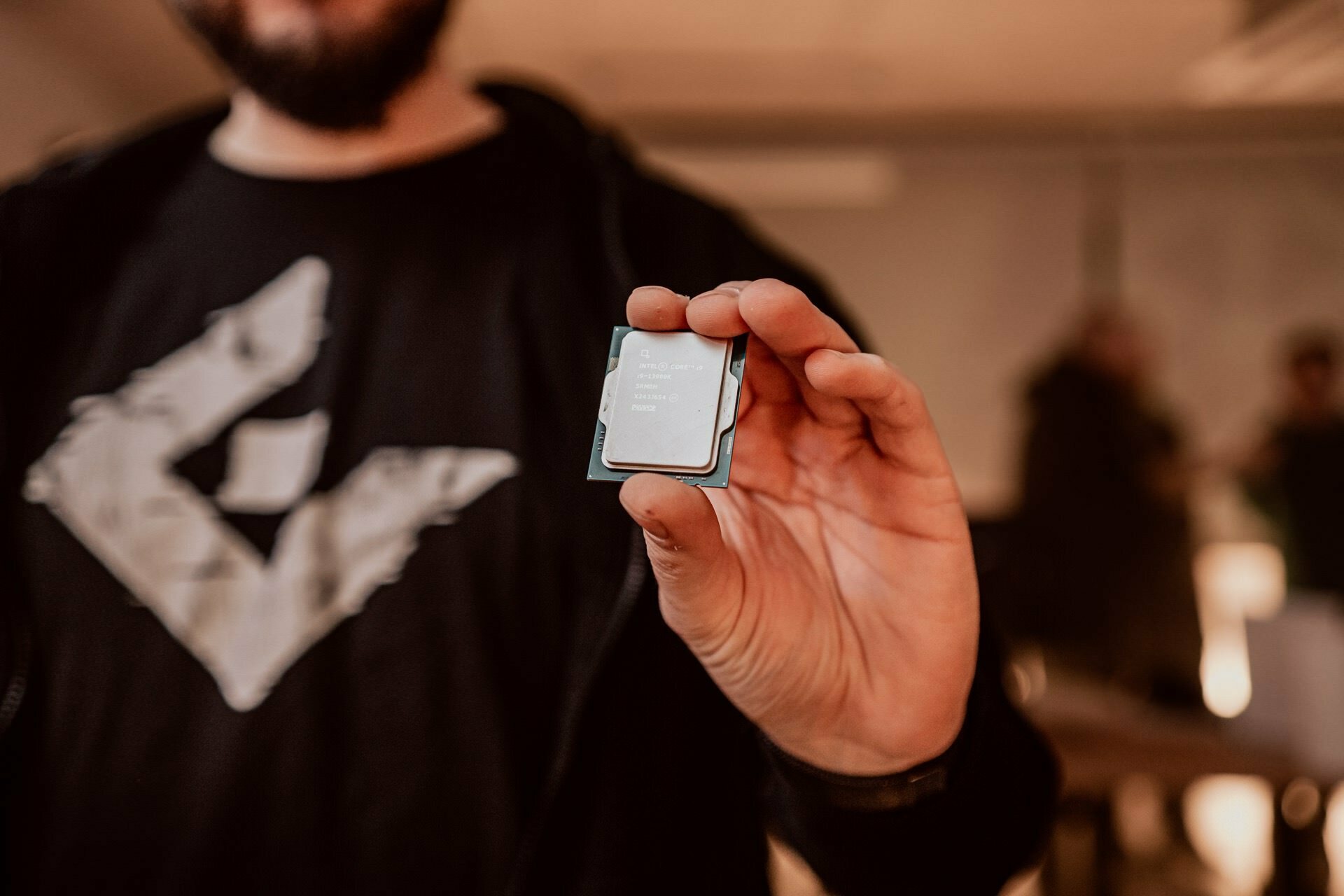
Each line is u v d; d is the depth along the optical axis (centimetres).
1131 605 513
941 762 61
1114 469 538
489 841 75
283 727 76
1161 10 405
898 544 59
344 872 74
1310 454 500
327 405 83
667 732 78
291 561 79
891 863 65
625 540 80
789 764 63
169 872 74
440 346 85
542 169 95
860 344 91
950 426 594
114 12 399
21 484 83
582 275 89
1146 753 221
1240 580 525
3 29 390
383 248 89
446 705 77
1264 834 347
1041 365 590
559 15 412
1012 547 483
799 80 488
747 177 595
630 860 75
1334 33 426
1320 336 579
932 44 442
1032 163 596
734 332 55
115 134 489
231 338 87
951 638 59
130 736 77
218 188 93
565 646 79
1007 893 245
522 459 81
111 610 79
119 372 86
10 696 77
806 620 59
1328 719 214
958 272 598
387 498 81
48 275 89
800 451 61
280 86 85
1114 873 252
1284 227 585
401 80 88
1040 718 244
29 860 76
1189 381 583
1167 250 589
